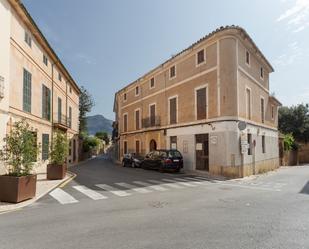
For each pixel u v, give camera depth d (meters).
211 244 4.53
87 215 6.55
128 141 32.72
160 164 18.70
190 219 6.12
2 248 4.41
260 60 22.06
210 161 17.45
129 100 32.88
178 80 21.72
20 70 14.20
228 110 16.69
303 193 9.80
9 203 7.91
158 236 4.94
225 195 9.34
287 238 4.82
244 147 16.78
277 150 26.25
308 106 42.03
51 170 13.59
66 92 27.39
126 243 4.59
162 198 8.78
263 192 10.03
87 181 13.27
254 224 5.71
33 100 16.52
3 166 9.51
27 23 14.90
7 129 12.16
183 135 20.56
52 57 21.00
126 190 10.51
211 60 18.06
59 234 5.09
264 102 23.02
